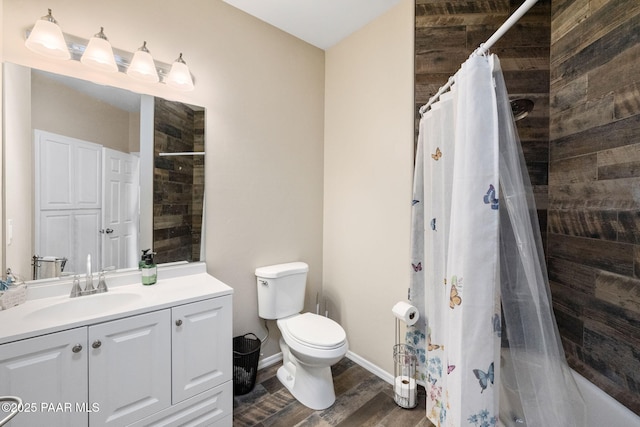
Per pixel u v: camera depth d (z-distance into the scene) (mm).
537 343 1000
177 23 1655
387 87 1925
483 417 954
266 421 1569
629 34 1289
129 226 1557
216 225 1852
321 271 2477
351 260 2223
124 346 1143
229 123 1884
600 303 1432
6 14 1222
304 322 1847
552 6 1727
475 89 1014
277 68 2111
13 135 1251
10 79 1236
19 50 1254
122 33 1484
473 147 1009
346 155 2248
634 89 1272
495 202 986
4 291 1159
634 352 1274
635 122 1271
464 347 990
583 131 1523
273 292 1939
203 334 1359
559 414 955
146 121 1588
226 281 1905
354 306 2201
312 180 2377
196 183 1771
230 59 1872
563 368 1021
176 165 1696
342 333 1710
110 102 1484
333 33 2170
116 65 1428
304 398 1707
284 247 2205
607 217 1401
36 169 1306
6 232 1241
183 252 1730
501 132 1037
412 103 1778
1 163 1227
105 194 1482
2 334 926
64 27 1335
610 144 1381
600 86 1429
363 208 2117
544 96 1748
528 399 1004
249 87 1969
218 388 1411
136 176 1574
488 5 1754
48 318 1174
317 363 1611
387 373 1942
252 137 1997
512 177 1030
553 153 1723
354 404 1713
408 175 1808
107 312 1126
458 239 1043
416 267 1711
